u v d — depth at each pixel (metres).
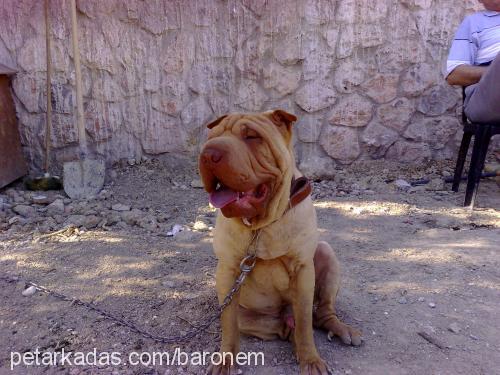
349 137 2.96
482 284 1.61
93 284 1.66
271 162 1.08
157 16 2.78
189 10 2.79
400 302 1.52
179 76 2.86
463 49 2.46
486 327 1.38
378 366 1.23
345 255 1.87
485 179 2.75
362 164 2.98
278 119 1.16
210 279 1.70
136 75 2.82
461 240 1.96
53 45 2.72
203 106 2.90
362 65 2.88
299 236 1.15
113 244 1.97
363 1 2.81
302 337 1.21
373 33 2.85
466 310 1.46
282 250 1.15
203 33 2.82
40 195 2.50
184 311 1.50
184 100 2.88
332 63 2.88
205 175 1.02
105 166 2.77
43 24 2.70
